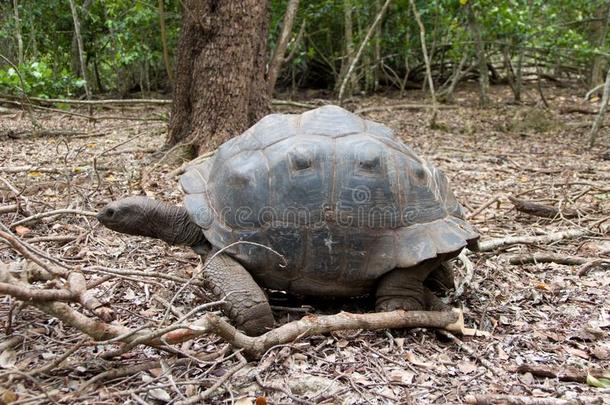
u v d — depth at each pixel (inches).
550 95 379.9
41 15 357.1
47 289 64.1
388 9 360.2
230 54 160.1
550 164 192.1
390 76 418.6
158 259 100.0
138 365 67.4
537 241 114.2
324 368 71.3
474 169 183.0
